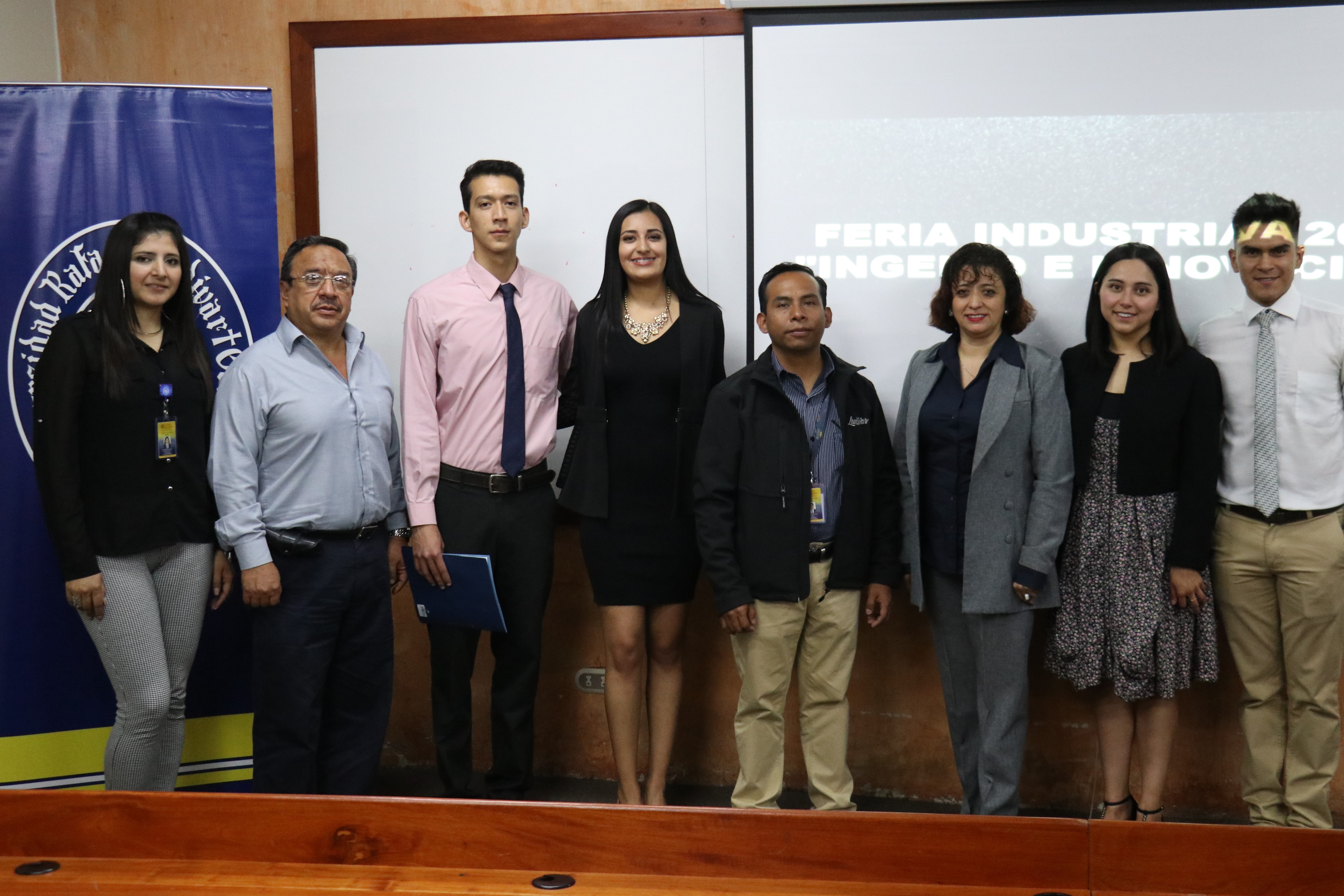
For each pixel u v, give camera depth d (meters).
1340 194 3.08
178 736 2.97
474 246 3.49
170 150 3.06
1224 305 3.15
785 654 2.96
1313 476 2.89
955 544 2.95
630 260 3.04
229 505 2.80
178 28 3.64
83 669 3.05
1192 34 3.11
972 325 2.92
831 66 3.27
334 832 2.00
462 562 2.98
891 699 3.45
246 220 3.13
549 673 3.63
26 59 3.55
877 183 3.28
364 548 2.94
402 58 3.53
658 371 3.04
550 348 3.18
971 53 3.21
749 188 3.34
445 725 3.27
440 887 1.88
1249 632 2.99
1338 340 2.88
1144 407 2.87
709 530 2.94
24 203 2.94
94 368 2.75
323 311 2.82
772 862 1.94
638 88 3.44
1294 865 1.86
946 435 2.94
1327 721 2.94
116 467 2.77
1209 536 2.87
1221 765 3.28
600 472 3.06
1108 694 3.05
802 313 2.89
